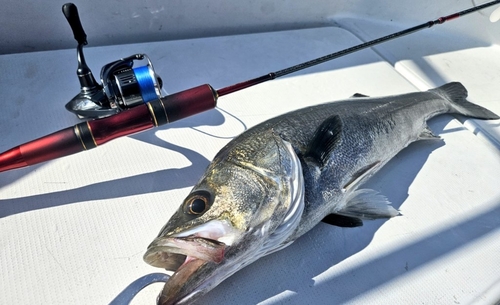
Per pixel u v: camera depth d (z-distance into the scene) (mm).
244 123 406
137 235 289
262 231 257
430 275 297
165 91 430
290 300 269
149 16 477
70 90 403
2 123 358
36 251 270
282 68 499
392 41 596
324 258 299
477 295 288
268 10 554
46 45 448
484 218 348
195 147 367
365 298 277
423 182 377
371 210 336
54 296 249
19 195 302
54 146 262
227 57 500
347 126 348
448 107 455
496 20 610
